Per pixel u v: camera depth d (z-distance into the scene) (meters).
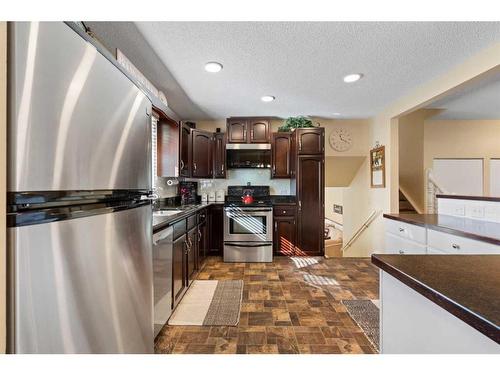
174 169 3.08
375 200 4.00
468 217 2.24
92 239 0.82
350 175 4.82
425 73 2.47
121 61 1.95
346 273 3.13
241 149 3.96
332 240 6.02
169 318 2.02
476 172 4.86
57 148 0.68
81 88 0.77
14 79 0.58
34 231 0.62
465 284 0.65
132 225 1.09
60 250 0.69
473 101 3.58
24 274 0.60
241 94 3.05
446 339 0.62
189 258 2.65
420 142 4.55
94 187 0.83
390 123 3.53
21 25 0.60
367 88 2.87
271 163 3.99
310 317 2.07
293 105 3.49
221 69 2.38
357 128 4.33
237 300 2.39
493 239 1.44
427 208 4.39
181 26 1.71
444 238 1.82
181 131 3.15
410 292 0.76
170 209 3.09
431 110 4.15
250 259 3.64
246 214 3.67
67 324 0.71
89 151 0.81
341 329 1.90
